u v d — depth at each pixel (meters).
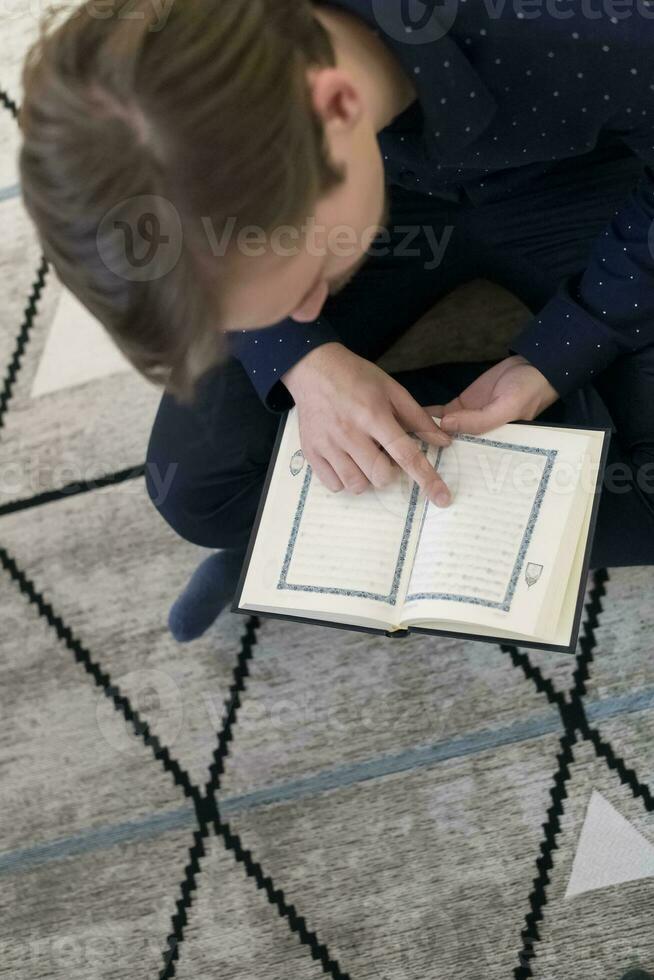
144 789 1.02
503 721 0.97
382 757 0.99
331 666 1.02
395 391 0.78
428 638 1.01
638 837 0.91
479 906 0.93
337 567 0.75
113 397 1.15
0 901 1.02
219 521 0.93
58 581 1.11
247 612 0.76
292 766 1.00
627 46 0.59
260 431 0.87
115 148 0.43
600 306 0.75
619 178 0.84
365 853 0.96
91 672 1.07
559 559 0.70
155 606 1.08
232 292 0.49
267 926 0.96
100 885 1.00
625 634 0.97
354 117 0.49
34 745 1.06
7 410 1.17
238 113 0.44
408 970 0.92
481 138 0.66
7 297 1.21
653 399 0.80
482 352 1.07
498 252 0.90
